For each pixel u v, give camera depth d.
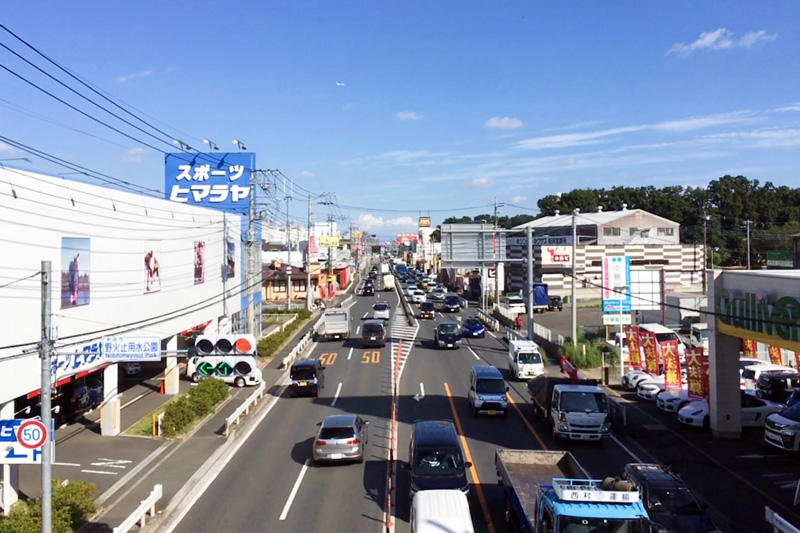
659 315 60.41
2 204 18.81
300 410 31.12
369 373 40.47
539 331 52.25
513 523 15.52
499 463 17.55
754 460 22.48
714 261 99.31
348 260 140.00
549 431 26.66
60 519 15.60
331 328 54.94
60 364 22.20
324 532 16.17
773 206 113.06
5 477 17.69
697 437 25.80
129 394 34.31
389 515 17.27
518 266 88.56
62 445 24.64
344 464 22.25
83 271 24.06
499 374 29.73
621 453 23.50
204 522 16.97
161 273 32.78
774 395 32.91
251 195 48.72
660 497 15.84
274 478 20.77
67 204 22.86
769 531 16.02
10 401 19.44
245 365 20.19
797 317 19.98
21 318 19.86
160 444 24.81
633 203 135.00
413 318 70.44
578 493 12.71
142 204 30.17
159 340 19.34
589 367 41.94
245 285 53.38
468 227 47.91
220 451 24.03
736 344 25.39
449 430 19.89
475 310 79.06
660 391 31.95
